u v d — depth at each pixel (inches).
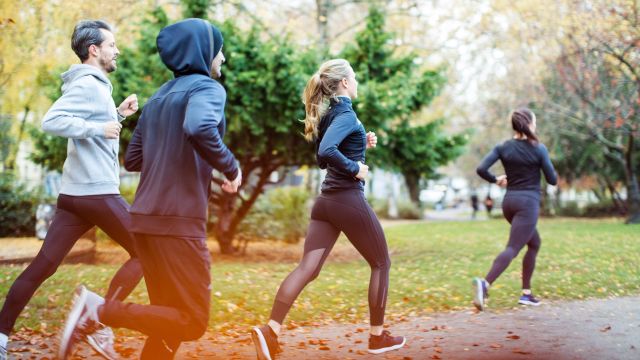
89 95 140.4
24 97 658.8
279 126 382.6
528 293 237.5
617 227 745.0
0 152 740.7
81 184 140.0
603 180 1153.4
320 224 151.6
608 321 200.1
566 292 262.8
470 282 295.7
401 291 269.7
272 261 422.3
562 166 1122.0
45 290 245.6
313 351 163.8
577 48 703.7
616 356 152.8
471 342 172.7
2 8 510.0
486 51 888.3
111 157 144.5
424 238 613.6
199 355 159.3
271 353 137.7
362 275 328.5
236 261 418.0
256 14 644.1
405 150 430.3
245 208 453.1
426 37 820.6
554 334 181.3
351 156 149.3
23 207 676.1
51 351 159.9
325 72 151.2
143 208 107.0
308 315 220.2
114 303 104.3
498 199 1916.8
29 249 516.4
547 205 1255.5
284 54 372.5
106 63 150.6
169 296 109.5
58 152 436.5
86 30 147.7
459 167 1583.4
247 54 380.8
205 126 100.7
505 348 163.9
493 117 1056.8
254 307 225.9
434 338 179.5
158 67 390.0
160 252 105.8
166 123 109.0
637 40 607.5
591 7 625.6
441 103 1035.9
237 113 375.9
